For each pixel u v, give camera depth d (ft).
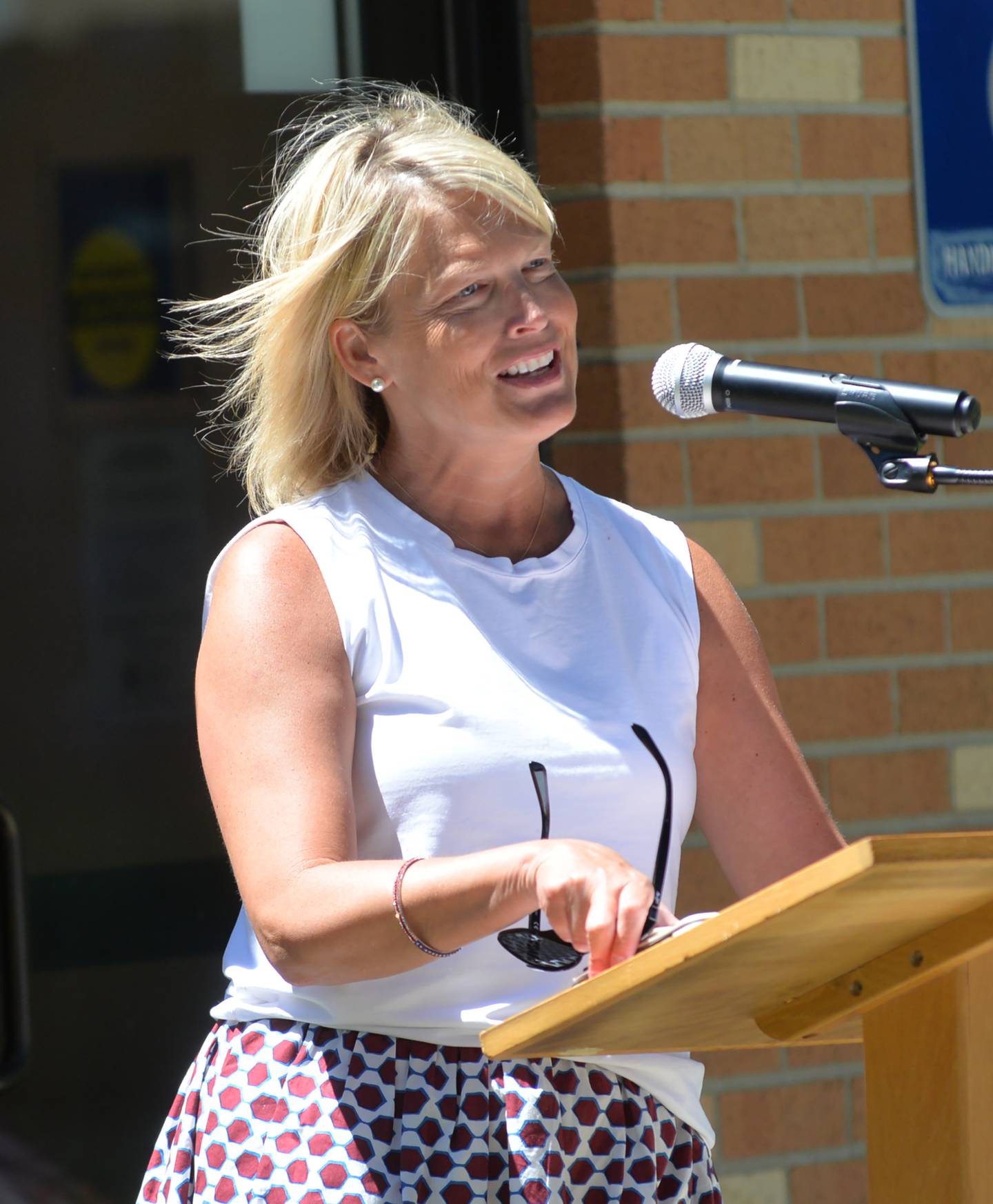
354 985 20.61
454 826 20.67
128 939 37.47
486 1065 20.35
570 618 22.38
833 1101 37.83
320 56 38.55
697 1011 17.06
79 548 37.47
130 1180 37.27
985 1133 15.96
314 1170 19.94
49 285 37.52
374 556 21.93
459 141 22.48
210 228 38.06
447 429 22.11
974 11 39.50
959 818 39.22
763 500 38.22
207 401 37.96
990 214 39.58
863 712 38.78
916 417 20.21
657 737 21.90
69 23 37.70
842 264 38.83
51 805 37.22
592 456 37.60
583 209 37.60
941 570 39.22
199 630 37.83
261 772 20.25
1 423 37.24
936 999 16.24
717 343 38.01
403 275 21.88
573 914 16.92
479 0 38.14
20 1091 36.83
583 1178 20.42
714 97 38.14
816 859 22.88
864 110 39.04
